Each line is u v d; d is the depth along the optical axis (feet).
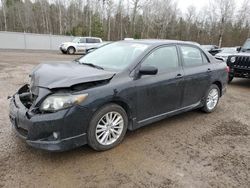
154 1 166.09
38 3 182.39
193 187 9.16
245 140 13.37
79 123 10.07
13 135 12.38
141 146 12.02
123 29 168.76
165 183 9.30
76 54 75.66
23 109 10.14
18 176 9.29
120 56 13.24
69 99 9.69
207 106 17.35
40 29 180.14
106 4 165.07
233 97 23.35
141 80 12.09
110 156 10.99
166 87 13.33
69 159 10.58
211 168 10.44
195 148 12.12
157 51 13.38
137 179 9.46
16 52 72.64
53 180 9.16
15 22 183.42
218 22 155.43
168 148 11.97
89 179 9.33
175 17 186.70
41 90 9.98
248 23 152.15
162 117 13.84
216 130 14.56
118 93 11.05
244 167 10.65
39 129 9.50
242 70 27.86
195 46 16.16
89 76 10.57
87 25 156.04
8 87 22.81
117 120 11.62
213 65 17.04
